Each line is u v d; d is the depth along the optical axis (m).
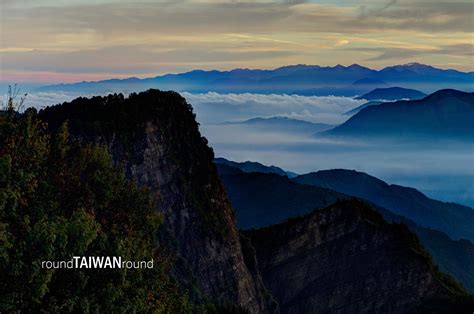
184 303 39.09
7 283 24.86
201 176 79.56
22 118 32.84
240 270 79.75
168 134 75.75
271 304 86.44
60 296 27.39
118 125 68.06
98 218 34.59
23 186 28.91
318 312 96.62
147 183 69.31
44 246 25.48
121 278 29.98
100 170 36.44
